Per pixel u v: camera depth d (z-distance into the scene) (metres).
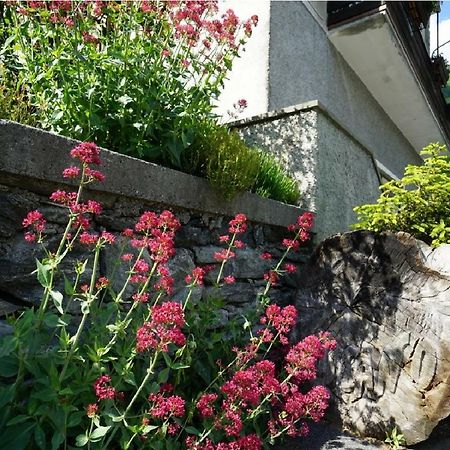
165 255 1.90
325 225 3.88
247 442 1.86
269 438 2.31
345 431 2.70
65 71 2.51
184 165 2.93
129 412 1.98
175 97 2.83
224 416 1.96
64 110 2.53
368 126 8.47
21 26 2.57
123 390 2.02
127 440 1.73
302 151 3.90
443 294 2.56
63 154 1.98
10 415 1.61
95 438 1.61
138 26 2.81
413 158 11.68
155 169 2.42
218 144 2.99
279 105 5.15
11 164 1.77
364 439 2.62
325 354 2.91
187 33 2.75
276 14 5.27
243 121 4.25
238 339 2.80
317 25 6.41
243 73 5.18
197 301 2.71
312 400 2.22
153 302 2.38
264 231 3.36
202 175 2.99
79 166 2.04
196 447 1.85
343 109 7.26
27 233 1.73
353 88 7.77
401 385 2.59
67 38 2.48
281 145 4.03
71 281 2.05
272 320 2.63
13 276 1.84
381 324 2.77
